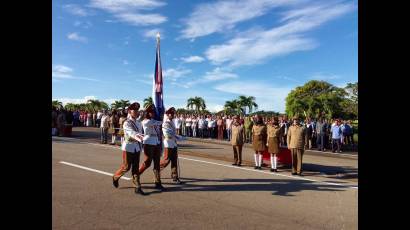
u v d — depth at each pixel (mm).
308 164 14938
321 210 7332
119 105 75875
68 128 23516
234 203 7598
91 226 5699
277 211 7113
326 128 22188
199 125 28375
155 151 8656
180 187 8992
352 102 53375
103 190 8211
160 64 10953
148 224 5926
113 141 19188
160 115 10836
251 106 66875
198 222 6156
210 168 12305
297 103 48812
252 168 13008
